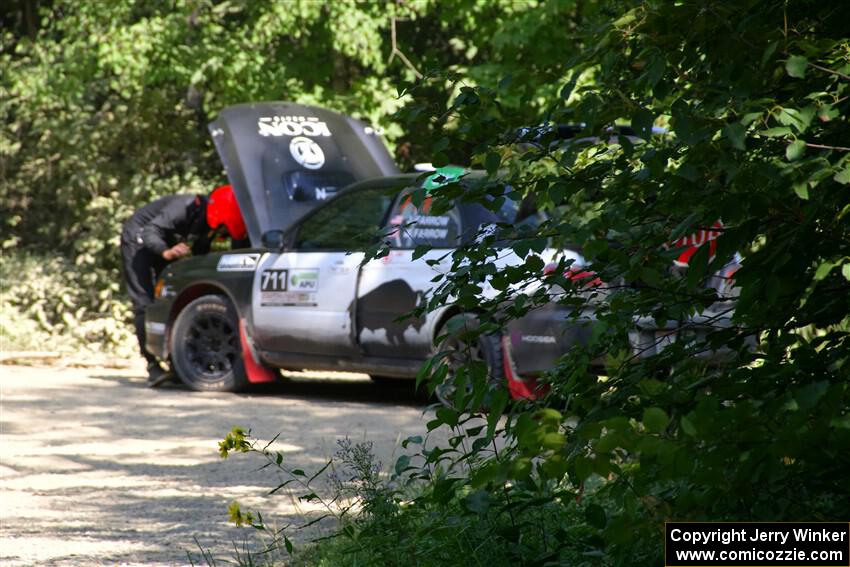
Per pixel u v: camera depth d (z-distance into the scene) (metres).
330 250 19.06
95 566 8.80
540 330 15.85
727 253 5.14
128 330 30.31
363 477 7.59
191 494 11.74
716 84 5.24
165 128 35.44
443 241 17.39
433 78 6.08
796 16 5.25
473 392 5.81
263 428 16.30
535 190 5.89
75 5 32.19
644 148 5.73
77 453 14.30
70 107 33.34
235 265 20.41
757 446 4.77
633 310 6.04
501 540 6.82
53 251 35.19
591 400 5.90
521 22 29.48
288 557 8.81
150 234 22.44
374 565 7.36
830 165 4.76
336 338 18.78
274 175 23.14
